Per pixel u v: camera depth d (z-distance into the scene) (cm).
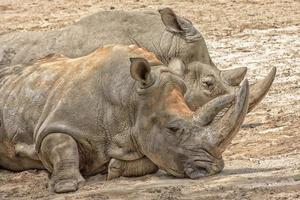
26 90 1947
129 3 4334
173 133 1780
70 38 2238
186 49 2166
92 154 1877
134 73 1788
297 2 4253
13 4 4378
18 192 1838
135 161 1858
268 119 2402
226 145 1766
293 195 1689
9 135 1948
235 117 1739
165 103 1795
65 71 1938
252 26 3728
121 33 2206
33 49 2258
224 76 2181
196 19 3944
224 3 4288
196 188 1738
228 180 1773
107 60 1897
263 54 3219
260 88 1945
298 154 1998
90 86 1886
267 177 1794
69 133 1859
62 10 4206
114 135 1858
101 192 1778
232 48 3338
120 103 1845
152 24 2209
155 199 1711
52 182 1834
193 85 2158
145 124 1811
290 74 2916
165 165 1802
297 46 3334
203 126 1770
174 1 4366
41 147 1875
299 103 2567
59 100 1889
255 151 2073
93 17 2253
